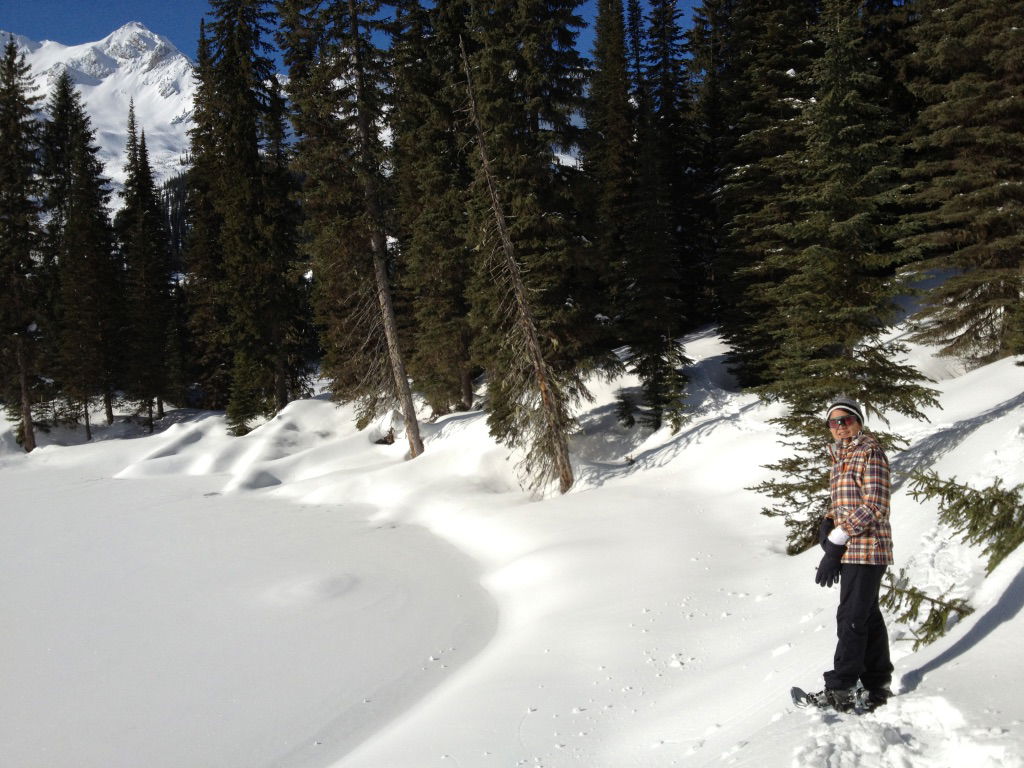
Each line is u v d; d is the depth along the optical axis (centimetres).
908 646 484
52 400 4034
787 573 973
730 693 580
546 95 1972
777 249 1938
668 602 959
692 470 1767
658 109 3189
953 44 1750
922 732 328
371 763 652
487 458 2178
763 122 2195
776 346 2028
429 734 686
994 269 1709
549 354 2002
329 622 1163
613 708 653
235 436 3316
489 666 884
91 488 2719
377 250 2391
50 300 4078
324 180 2256
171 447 3228
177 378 4322
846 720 367
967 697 330
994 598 430
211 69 3562
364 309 2541
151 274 4316
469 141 1992
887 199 1120
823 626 643
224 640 1100
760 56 2217
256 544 1739
